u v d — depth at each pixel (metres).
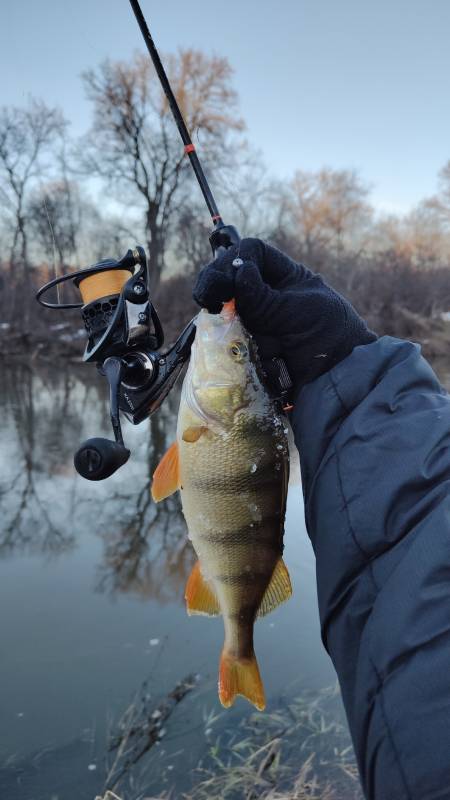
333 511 0.30
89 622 0.98
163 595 1.06
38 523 1.39
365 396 0.32
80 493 1.60
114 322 0.41
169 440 2.16
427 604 0.25
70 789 0.65
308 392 0.34
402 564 0.27
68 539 1.30
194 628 0.96
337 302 0.35
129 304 0.41
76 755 0.69
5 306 6.20
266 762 0.68
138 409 0.42
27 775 0.66
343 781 0.65
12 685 0.82
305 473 0.34
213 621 0.98
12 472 1.79
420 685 0.24
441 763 0.23
